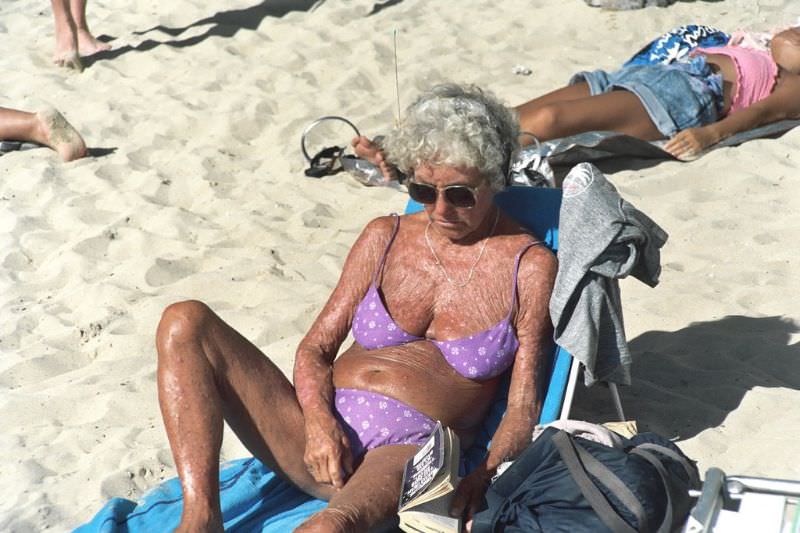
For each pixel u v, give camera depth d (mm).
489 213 4656
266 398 4383
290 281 6832
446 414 4426
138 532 4461
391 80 10203
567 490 3688
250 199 8109
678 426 5066
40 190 8328
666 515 3592
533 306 4477
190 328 4238
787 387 5320
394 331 4547
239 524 4477
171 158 8828
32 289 6992
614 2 11484
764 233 6934
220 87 10312
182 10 12555
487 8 11945
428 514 3896
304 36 11383
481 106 4352
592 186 4523
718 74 8500
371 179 8219
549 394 4559
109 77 10750
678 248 6863
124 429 5398
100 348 6223
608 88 8484
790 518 3471
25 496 4914
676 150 8117
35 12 12930
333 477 4281
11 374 5996
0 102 10320
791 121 8430
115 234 7551
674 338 5844
